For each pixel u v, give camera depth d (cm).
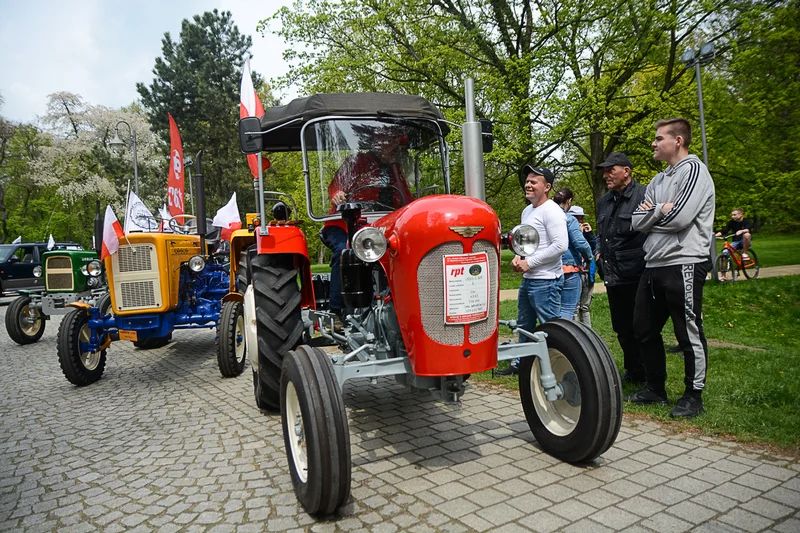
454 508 255
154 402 489
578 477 283
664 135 358
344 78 1545
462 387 280
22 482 318
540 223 418
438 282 264
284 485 296
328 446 238
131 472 326
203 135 2917
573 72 1462
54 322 1177
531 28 1524
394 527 241
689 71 1493
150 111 2977
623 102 1514
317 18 1525
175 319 629
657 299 361
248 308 448
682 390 413
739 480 270
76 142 3450
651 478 277
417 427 375
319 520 252
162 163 3394
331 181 389
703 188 336
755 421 338
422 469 302
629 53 1399
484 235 267
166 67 2967
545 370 296
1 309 1445
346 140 389
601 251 431
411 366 275
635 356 436
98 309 595
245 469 321
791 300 862
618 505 250
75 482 314
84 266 805
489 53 1494
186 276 657
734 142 1488
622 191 411
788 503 246
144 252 593
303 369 257
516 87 1406
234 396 496
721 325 742
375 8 1534
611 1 1308
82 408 481
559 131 1315
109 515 270
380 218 356
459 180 1512
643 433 338
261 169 413
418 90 1567
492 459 312
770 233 2966
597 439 280
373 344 305
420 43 1513
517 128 1370
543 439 317
